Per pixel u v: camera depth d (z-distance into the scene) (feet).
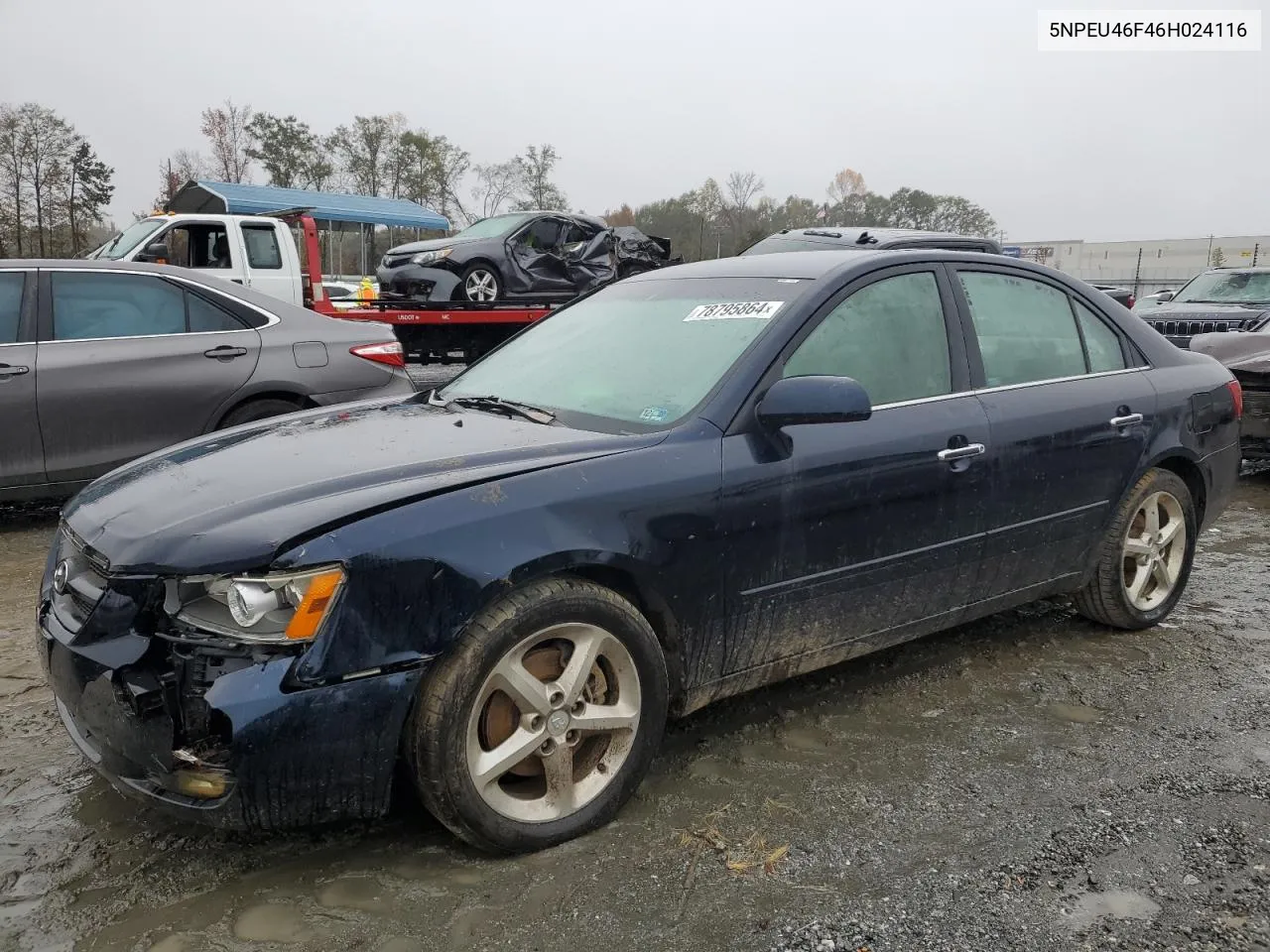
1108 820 8.89
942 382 11.32
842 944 7.16
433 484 8.09
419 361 37.42
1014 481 11.59
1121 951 7.10
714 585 9.27
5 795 9.31
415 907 7.60
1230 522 21.74
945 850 8.41
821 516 9.90
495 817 8.08
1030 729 10.86
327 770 7.43
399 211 91.61
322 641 7.30
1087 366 13.14
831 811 9.04
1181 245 210.79
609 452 8.91
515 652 8.14
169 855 8.30
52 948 7.10
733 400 9.63
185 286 20.15
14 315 18.31
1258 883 7.93
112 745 7.63
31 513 21.09
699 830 8.71
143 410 19.16
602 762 8.84
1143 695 11.82
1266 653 13.33
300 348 20.89
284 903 7.64
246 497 8.08
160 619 7.63
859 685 12.03
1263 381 24.23
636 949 7.13
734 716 11.12
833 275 10.89
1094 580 13.43
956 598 11.55
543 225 41.73
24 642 13.38
